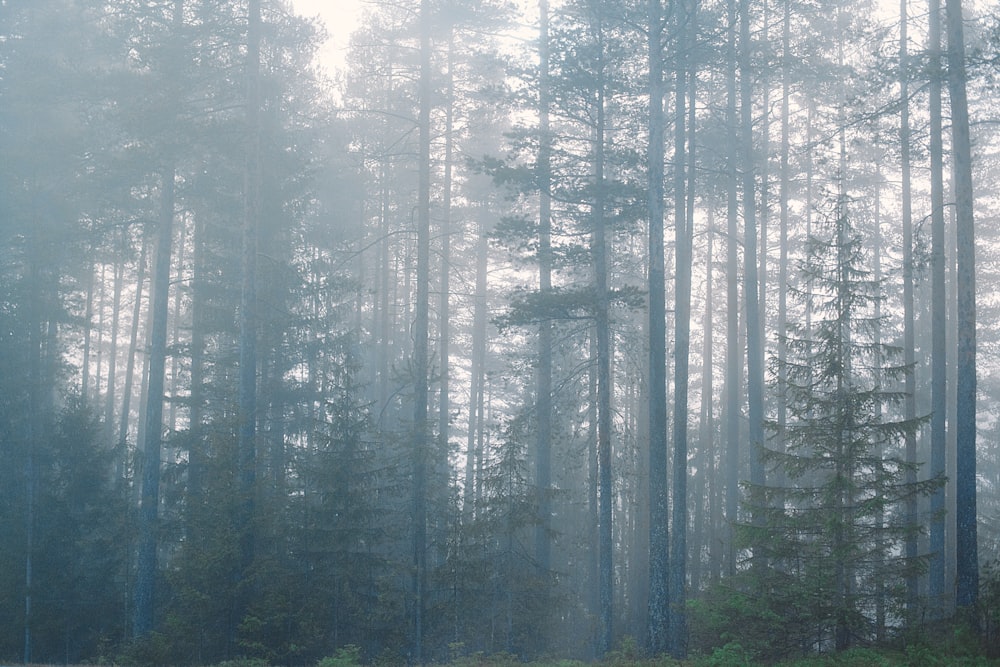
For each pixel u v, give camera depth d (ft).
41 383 111.34
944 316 85.10
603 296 80.23
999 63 66.18
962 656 53.36
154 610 92.17
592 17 81.87
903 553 82.12
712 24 88.12
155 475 89.92
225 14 90.48
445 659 79.30
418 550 81.56
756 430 87.86
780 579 56.39
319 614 74.64
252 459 79.51
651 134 76.02
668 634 70.13
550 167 80.89
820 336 56.95
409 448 83.97
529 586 79.15
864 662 52.54
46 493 104.22
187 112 88.28
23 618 96.48
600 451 81.00
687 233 96.48
